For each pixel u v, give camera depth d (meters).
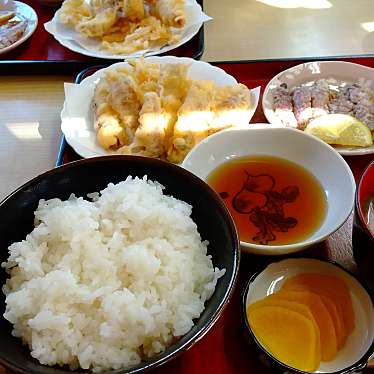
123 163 0.25
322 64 0.39
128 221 0.23
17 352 0.20
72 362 0.20
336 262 0.27
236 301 0.26
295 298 0.24
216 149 0.32
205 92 0.34
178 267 0.22
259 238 0.28
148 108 0.33
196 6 0.45
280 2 0.49
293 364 0.22
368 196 0.26
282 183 0.31
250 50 0.43
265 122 0.36
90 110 0.36
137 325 0.20
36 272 0.21
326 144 0.30
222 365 0.24
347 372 0.21
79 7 0.46
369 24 0.46
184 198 0.25
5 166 0.34
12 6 0.47
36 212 0.23
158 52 0.42
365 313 0.24
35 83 0.41
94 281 0.21
